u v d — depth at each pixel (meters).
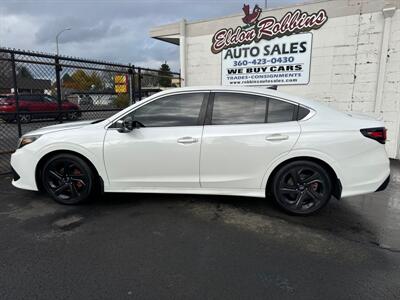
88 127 4.11
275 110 3.84
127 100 8.24
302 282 2.61
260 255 3.02
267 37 8.44
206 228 3.59
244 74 9.00
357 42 7.29
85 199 4.17
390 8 6.66
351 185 3.68
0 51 5.38
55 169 4.18
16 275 2.67
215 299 2.39
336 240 3.33
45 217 3.86
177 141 3.86
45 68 6.36
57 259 2.92
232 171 3.86
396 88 6.92
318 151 3.65
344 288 2.53
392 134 7.12
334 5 7.44
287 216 3.92
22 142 4.23
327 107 3.88
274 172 3.86
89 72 7.36
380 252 3.09
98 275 2.68
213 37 9.38
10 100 6.05
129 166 4.00
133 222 3.73
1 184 5.12
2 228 3.55
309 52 7.91
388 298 2.41
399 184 5.31
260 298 2.40
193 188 4.00
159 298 2.39
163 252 3.06
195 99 3.97
